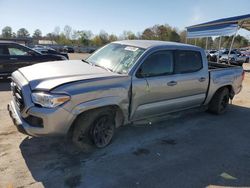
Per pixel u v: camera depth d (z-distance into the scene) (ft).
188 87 18.02
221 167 13.46
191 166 13.33
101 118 13.85
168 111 17.60
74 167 12.44
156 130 17.84
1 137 15.06
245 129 19.29
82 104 12.52
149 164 13.23
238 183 12.12
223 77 21.07
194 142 16.33
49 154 13.47
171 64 16.80
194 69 18.54
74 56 113.91
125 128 17.71
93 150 14.16
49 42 290.35
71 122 12.50
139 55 15.33
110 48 17.62
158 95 16.08
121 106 14.21
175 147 15.42
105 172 12.21
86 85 12.75
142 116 15.98
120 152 14.24
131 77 14.55
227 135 17.88
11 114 13.71
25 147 14.02
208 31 62.59
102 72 14.40
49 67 14.69
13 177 11.34
